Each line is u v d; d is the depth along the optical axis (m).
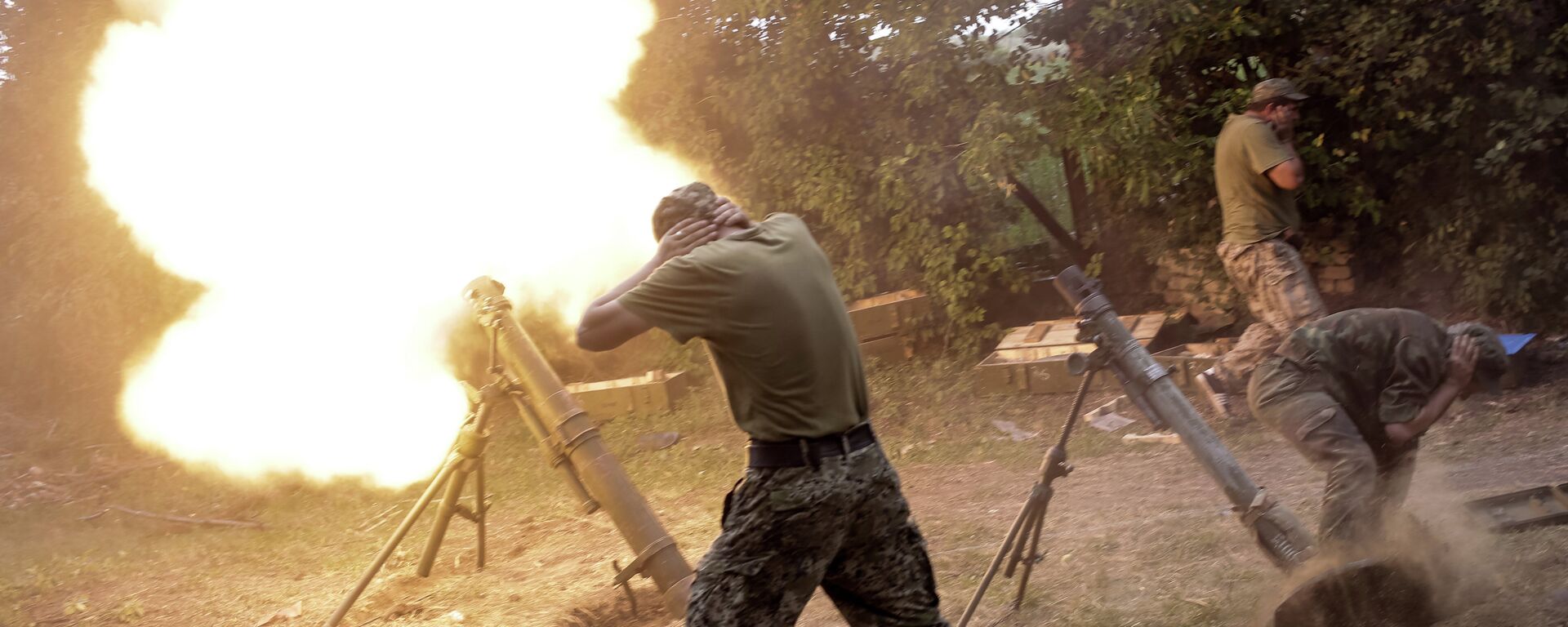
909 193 8.72
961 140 8.79
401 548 6.70
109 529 7.75
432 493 5.36
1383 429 4.02
